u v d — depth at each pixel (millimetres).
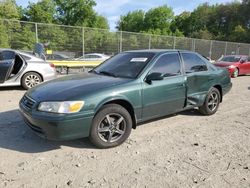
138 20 77688
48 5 52188
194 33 76375
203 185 3350
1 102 7180
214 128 5477
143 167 3754
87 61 14602
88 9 55312
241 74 15938
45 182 3314
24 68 8820
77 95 4000
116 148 4352
